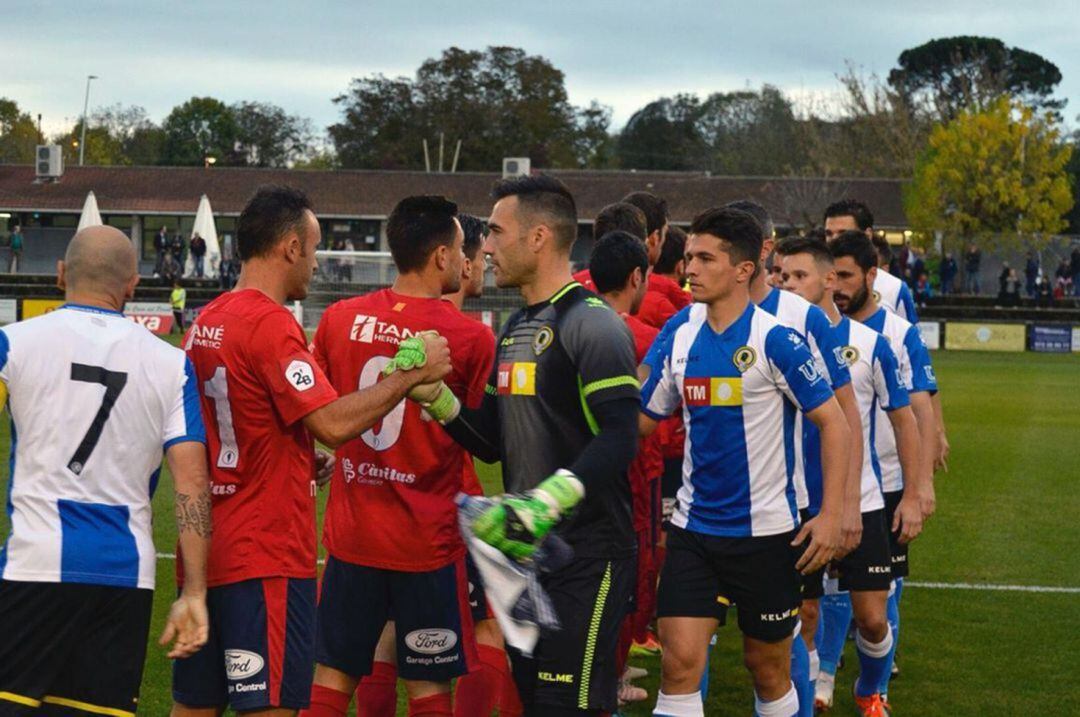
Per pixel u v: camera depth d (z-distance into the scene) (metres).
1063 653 6.97
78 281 4.09
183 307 34.03
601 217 6.21
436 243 4.68
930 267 42.78
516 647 3.75
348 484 4.62
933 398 6.93
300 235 4.36
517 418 4.13
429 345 4.17
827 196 50.41
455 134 68.94
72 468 3.93
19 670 3.88
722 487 4.64
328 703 4.63
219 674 4.27
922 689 6.34
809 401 4.56
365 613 4.63
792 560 4.66
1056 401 21.05
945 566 9.12
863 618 5.78
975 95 59.91
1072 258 39.97
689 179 53.53
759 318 4.62
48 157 49.84
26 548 3.88
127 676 4.00
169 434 4.05
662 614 4.73
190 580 3.99
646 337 5.76
